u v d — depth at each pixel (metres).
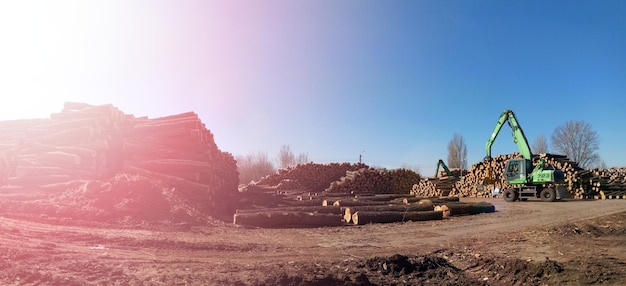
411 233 12.21
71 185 12.92
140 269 6.81
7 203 11.20
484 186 29.25
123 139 16.66
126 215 11.30
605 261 7.57
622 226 11.82
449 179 33.25
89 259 7.20
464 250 9.54
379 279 6.88
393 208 15.88
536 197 24.38
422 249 9.72
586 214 16.72
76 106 17.45
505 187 27.77
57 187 12.99
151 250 8.38
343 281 6.39
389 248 9.81
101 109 15.99
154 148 16.33
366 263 7.58
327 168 35.16
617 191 25.42
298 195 26.89
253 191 27.69
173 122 17.62
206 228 11.46
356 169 35.91
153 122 18.17
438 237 11.52
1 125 17.11
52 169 13.93
